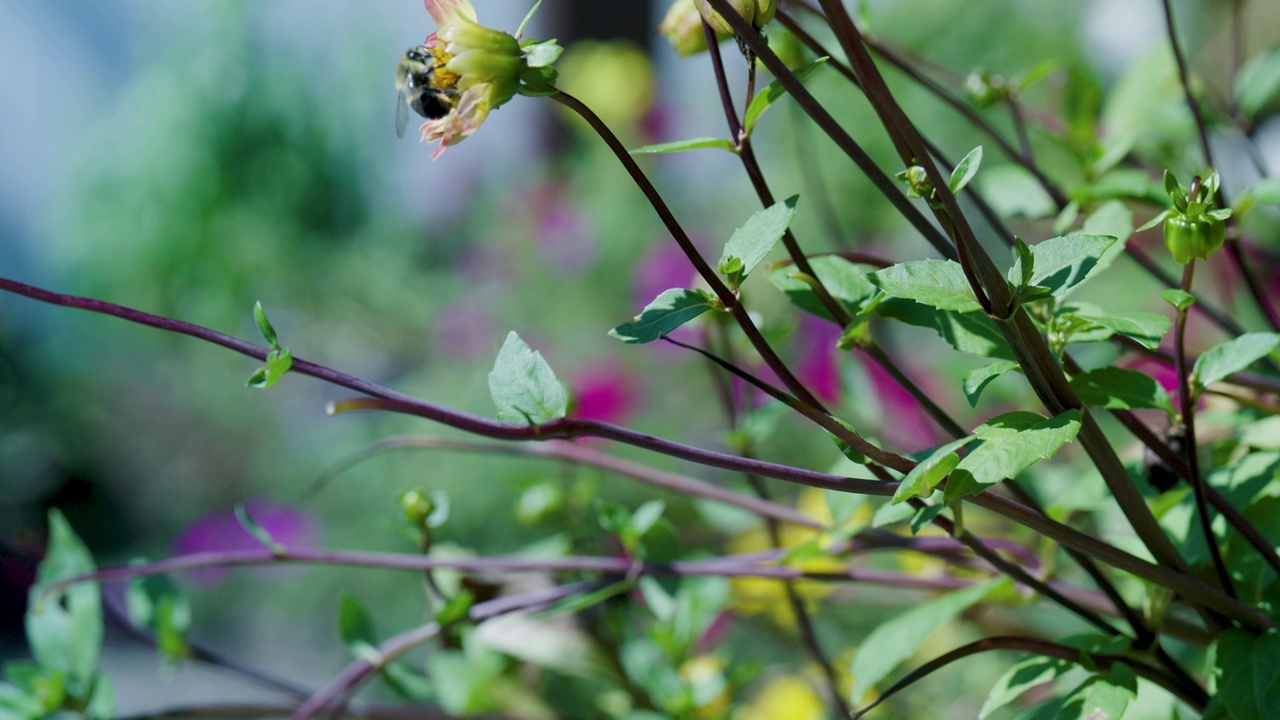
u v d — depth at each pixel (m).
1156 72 0.85
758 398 0.89
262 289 3.52
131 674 2.71
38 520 3.54
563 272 2.66
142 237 3.84
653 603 0.76
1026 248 0.51
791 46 0.69
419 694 0.78
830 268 0.62
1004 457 0.51
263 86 3.94
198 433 3.40
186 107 3.93
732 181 2.70
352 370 3.17
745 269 0.54
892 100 0.51
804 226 2.30
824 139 2.36
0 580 0.79
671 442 0.53
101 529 3.57
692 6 0.63
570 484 1.04
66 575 0.76
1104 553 0.55
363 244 3.66
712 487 0.75
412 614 2.53
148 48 4.29
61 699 0.74
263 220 3.81
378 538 2.61
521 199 2.93
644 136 2.70
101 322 3.91
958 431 0.59
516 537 2.36
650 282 2.28
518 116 3.66
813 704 0.94
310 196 3.94
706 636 1.02
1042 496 0.77
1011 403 0.81
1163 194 0.69
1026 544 0.77
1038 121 0.81
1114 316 0.55
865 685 0.62
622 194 2.69
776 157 2.60
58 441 3.69
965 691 1.03
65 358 4.01
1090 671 0.58
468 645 0.86
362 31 4.05
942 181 0.51
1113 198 0.71
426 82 0.64
